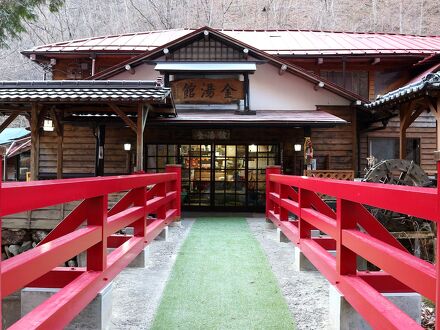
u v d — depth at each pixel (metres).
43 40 27.53
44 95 6.99
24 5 9.69
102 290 2.44
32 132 7.60
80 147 10.92
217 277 3.68
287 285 3.43
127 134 10.62
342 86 11.43
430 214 1.32
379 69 11.62
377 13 33.75
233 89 9.68
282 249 4.96
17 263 1.46
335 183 2.47
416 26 31.94
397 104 8.16
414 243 7.04
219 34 9.45
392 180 7.22
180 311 2.82
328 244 3.92
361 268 4.18
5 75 27.28
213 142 9.99
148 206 4.29
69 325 2.37
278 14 33.38
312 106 10.56
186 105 10.03
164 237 5.62
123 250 3.14
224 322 2.63
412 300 2.45
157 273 3.80
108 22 30.83
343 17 33.53
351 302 2.18
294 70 10.00
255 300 3.05
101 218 2.44
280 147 9.98
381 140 11.29
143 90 7.36
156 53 9.66
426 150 11.33
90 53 11.35
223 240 5.60
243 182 9.98
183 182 10.00
